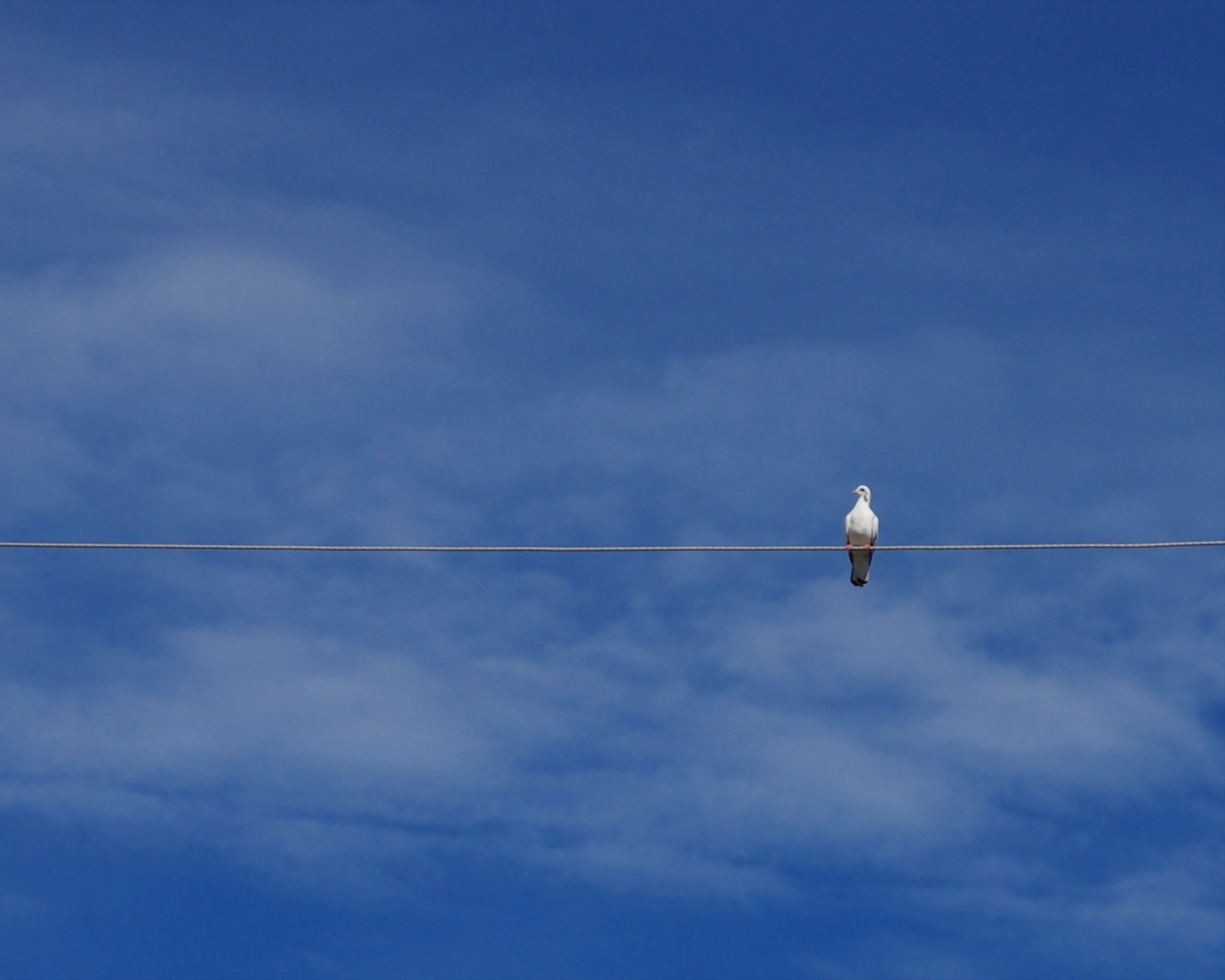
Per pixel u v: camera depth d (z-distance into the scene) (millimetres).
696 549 38125
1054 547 38188
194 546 37688
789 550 37906
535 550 37875
